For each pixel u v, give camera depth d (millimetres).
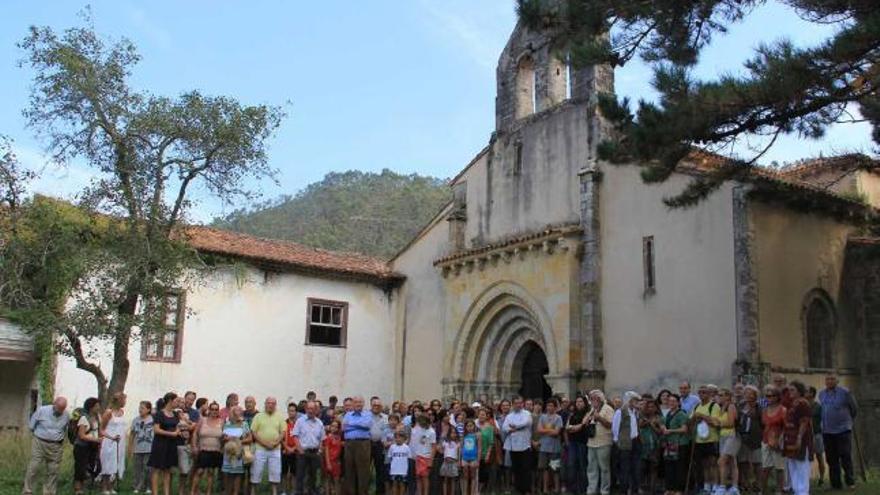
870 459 17219
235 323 21766
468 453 13734
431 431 13602
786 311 16406
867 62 10672
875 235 16891
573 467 14234
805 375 16375
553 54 13047
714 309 16375
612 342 18344
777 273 16422
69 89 15852
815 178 21359
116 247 15906
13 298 15875
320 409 15812
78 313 15484
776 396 11641
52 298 16078
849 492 13016
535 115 21250
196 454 13117
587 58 12125
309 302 23281
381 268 24969
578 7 12195
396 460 13469
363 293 24391
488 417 15078
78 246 15875
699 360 16500
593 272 18812
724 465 12109
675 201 13203
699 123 11281
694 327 16703
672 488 12961
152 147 16531
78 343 16094
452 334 22078
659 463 13844
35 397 19828
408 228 62250
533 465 14812
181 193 16859
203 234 21953
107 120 16156
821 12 10875
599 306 18719
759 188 14461
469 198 22938
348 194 69125
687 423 13008
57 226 15820
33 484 12625
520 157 21500
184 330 20875
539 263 19766
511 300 20609
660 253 17688
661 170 12258
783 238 16750
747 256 15898
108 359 19672
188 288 19078
